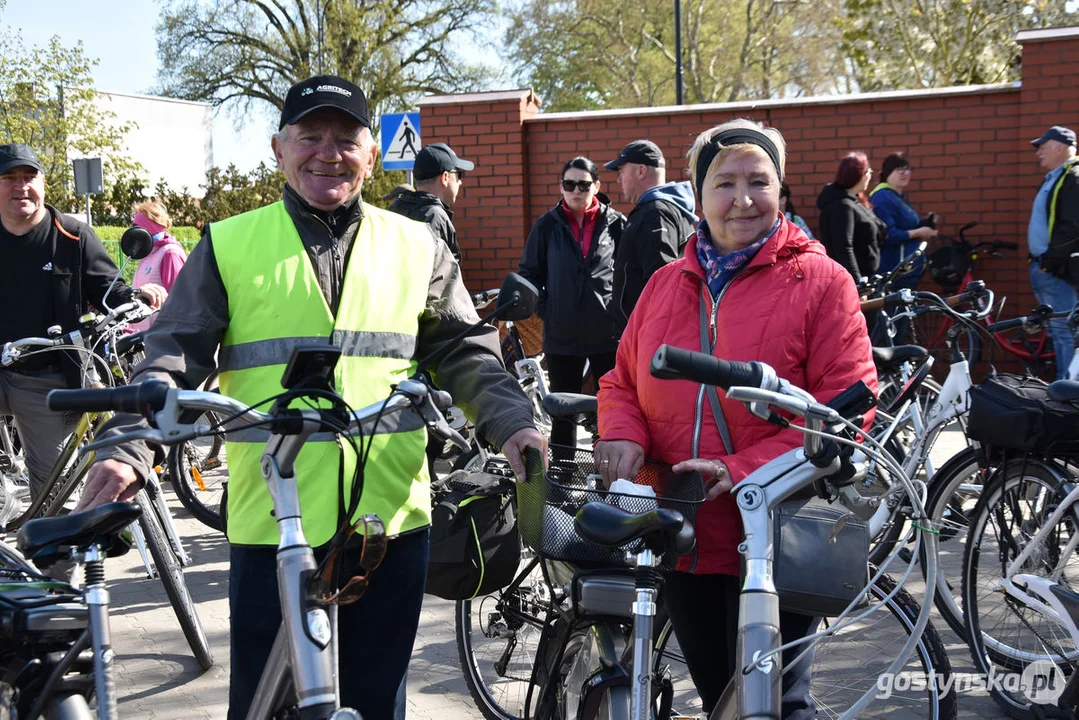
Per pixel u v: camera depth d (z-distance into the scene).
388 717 2.52
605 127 10.08
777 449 2.51
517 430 2.55
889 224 8.98
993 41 16.16
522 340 7.46
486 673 3.69
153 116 29.22
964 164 9.45
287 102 2.51
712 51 28.95
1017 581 3.56
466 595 3.08
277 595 2.38
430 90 30.98
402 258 2.58
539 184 10.25
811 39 24.92
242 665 2.40
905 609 2.98
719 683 2.85
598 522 2.23
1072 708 3.26
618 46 29.72
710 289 2.75
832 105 9.68
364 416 2.02
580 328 6.48
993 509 3.95
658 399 2.74
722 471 2.47
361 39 29.36
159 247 8.18
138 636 4.61
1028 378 3.93
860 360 2.61
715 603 2.80
